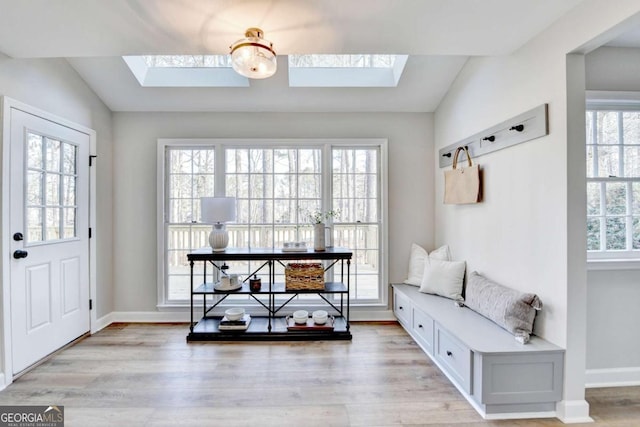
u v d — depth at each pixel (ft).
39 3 5.51
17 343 7.49
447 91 10.59
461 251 9.86
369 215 11.68
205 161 11.39
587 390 6.95
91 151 10.06
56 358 8.48
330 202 11.44
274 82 10.11
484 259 8.66
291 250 10.03
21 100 7.63
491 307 7.52
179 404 6.56
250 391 7.02
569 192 6.00
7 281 7.22
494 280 8.22
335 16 5.97
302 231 11.55
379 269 11.63
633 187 7.30
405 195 11.59
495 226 8.17
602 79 6.95
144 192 11.21
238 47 6.07
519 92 7.22
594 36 5.42
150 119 11.19
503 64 7.77
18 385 7.20
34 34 6.47
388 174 11.53
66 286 9.09
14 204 7.39
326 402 6.63
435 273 10.00
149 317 11.22
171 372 7.81
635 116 7.33
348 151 11.64
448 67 9.66
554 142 6.27
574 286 6.03
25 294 7.72
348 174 11.62
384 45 7.07
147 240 11.23
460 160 9.86
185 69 10.39
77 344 9.36
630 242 7.27
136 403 6.59
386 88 10.46
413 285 11.14
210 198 9.57
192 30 6.37
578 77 6.02
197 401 6.66
